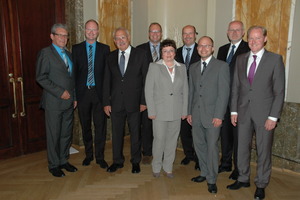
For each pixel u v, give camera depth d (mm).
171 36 4148
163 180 3018
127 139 4504
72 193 2738
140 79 3066
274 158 3303
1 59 3426
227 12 3600
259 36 2375
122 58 3023
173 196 2686
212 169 2703
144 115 3473
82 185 2904
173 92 2768
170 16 4145
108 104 3131
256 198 2613
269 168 2596
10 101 3559
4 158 3576
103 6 4113
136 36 4586
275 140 3266
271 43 3240
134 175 3135
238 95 2645
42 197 2658
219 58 3131
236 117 2680
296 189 2820
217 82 2570
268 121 2436
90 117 3346
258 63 2479
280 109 2406
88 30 3115
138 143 3205
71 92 3105
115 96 3061
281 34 3143
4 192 2748
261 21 3291
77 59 3176
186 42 3236
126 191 2781
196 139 2811
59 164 3232
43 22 3748
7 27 3428
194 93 2752
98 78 3219
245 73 2543
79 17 3836
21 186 2875
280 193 2738
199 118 2688
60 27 2908
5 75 3484
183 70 2838
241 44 2930
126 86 3025
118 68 3023
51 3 3793
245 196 2680
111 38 4289
